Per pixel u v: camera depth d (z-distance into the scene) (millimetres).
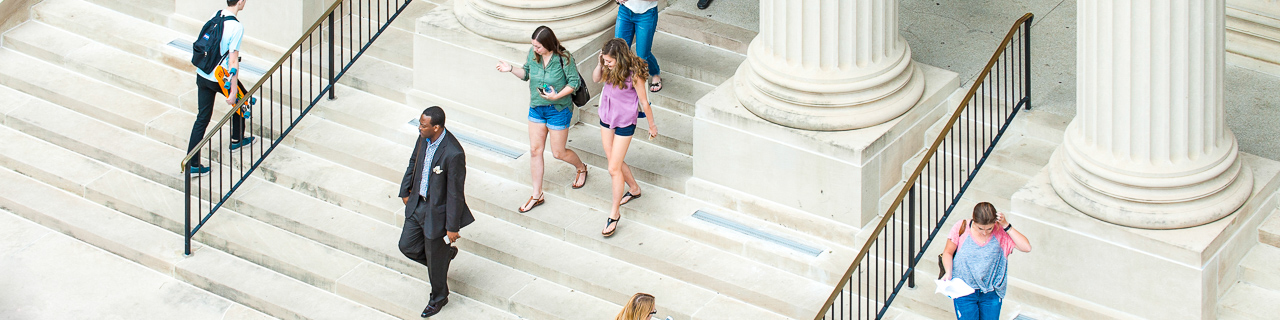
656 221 9109
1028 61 8773
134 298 9508
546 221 9250
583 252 9117
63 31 12016
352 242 9461
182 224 9922
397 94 10602
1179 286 7434
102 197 10320
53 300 9469
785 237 8836
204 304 9445
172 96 11047
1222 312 7688
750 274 8672
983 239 7211
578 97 8781
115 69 11406
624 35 9516
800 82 8492
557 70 8617
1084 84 7434
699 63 10055
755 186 8977
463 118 10336
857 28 8375
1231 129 8688
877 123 8539
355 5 11477
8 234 10211
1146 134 7266
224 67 9734
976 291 7352
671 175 9352
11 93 11516
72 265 9859
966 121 8844
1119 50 7129
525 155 9914
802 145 8570
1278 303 7629
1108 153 7449
